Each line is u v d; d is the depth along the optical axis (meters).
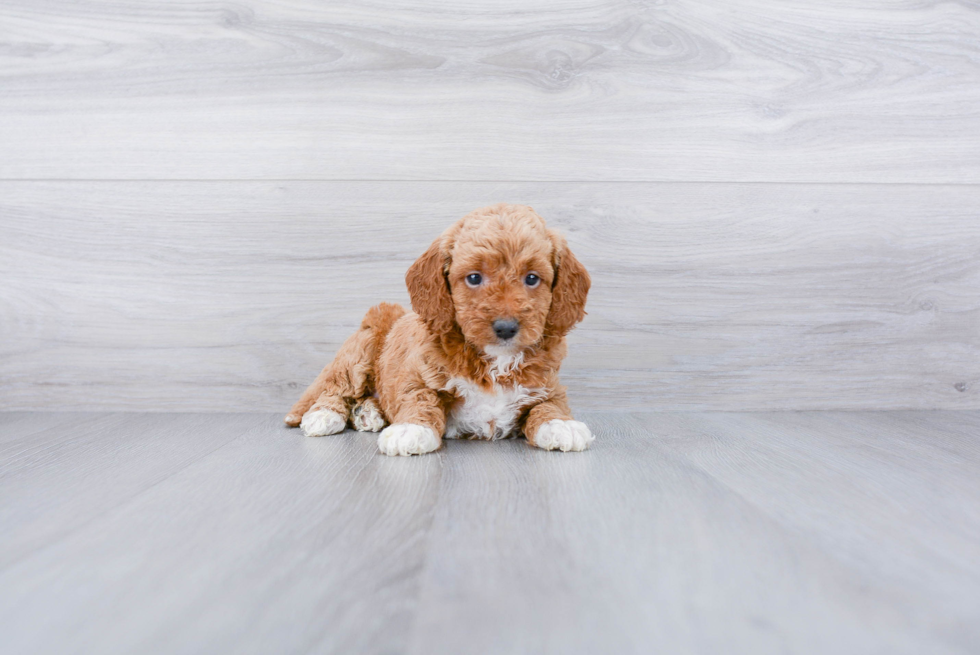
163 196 2.36
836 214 2.42
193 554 0.94
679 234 2.39
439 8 2.35
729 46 2.39
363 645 0.68
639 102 2.38
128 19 2.35
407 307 2.37
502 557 0.93
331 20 2.35
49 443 1.78
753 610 0.77
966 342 2.42
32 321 2.39
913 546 0.99
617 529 1.05
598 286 2.38
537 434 1.68
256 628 0.71
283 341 2.38
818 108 2.42
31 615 0.74
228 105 2.35
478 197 2.37
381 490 1.27
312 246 2.37
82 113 2.35
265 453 1.63
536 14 2.36
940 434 1.93
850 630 0.72
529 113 2.37
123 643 0.68
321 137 2.36
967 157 2.43
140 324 2.38
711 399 2.42
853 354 2.43
